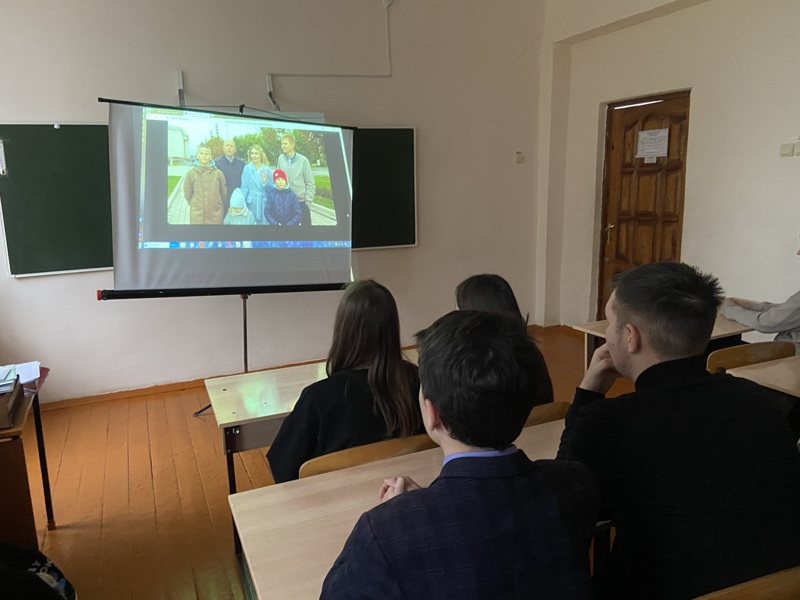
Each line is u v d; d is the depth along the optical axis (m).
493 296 1.82
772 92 3.46
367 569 0.70
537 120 4.98
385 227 4.45
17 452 1.73
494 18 4.62
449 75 4.53
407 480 1.04
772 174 3.51
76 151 3.46
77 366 3.69
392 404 1.54
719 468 0.93
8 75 3.24
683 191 4.14
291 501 1.26
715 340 2.97
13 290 3.45
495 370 0.73
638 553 0.99
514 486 0.73
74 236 3.54
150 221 3.27
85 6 3.35
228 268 3.51
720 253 3.88
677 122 4.13
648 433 0.96
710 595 0.83
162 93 3.62
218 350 4.09
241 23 3.76
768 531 0.91
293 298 4.27
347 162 3.90
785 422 0.99
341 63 4.11
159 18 3.54
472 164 4.76
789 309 2.62
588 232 4.88
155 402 3.75
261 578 1.02
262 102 3.91
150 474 2.83
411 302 4.70
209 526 2.39
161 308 3.87
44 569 1.63
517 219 5.06
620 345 1.10
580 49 4.75
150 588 2.03
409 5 4.28
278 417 1.93
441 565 0.68
